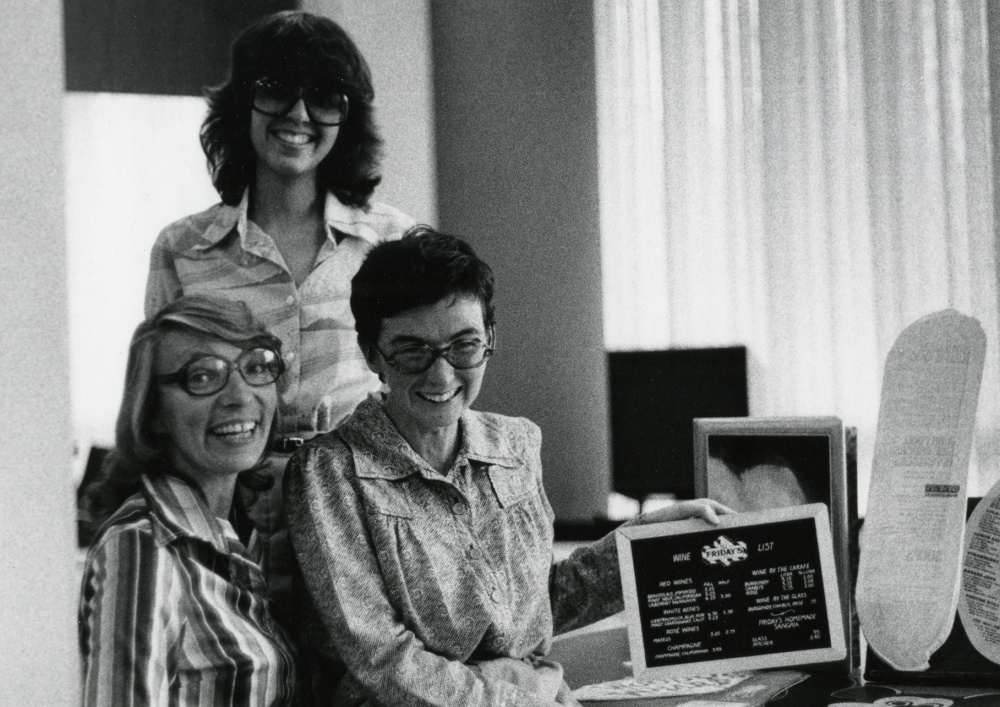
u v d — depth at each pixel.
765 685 1.57
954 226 2.94
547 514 1.50
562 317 2.89
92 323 1.54
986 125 2.93
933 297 2.96
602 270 2.92
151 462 1.28
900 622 1.49
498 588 1.40
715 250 2.97
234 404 1.27
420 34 2.68
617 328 2.92
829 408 2.97
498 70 2.83
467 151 2.83
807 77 2.96
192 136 1.73
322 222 1.81
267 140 1.70
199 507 1.28
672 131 2.94
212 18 1.77
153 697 1.16
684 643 1.46
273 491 1.48
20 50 1.13
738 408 2.42
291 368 1.74
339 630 1.31
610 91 2.93
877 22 2.94
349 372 1.81
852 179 2.96
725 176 2.96
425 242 1.35
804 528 1.49
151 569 1.19
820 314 2.97
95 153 1.58
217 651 1.24
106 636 1.16
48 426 1.15
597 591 1.55
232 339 1.28
